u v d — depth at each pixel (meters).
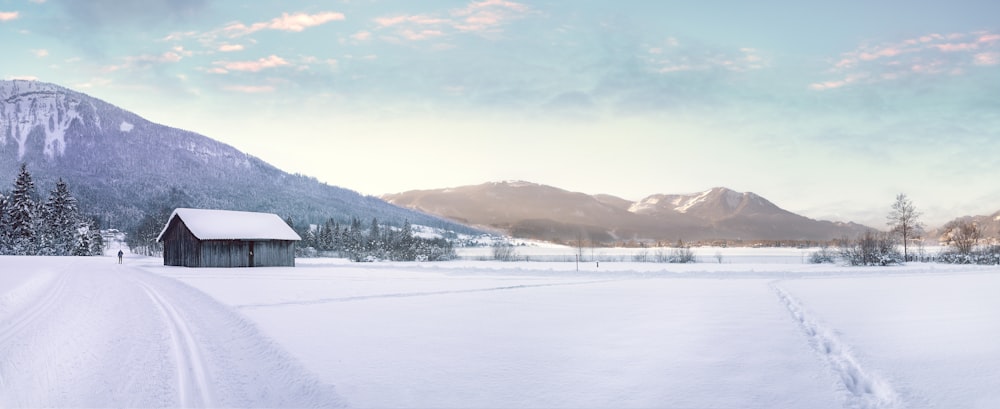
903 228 65.81
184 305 19.50
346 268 52.38
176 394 8.39
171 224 61.19
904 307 17.14
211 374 9.52
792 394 7.79
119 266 52.88
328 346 11.29
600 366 9.45
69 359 10.66
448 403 7.52
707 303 19.19
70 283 29.38
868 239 61.56
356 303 19.70
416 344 11.50
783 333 12.59
